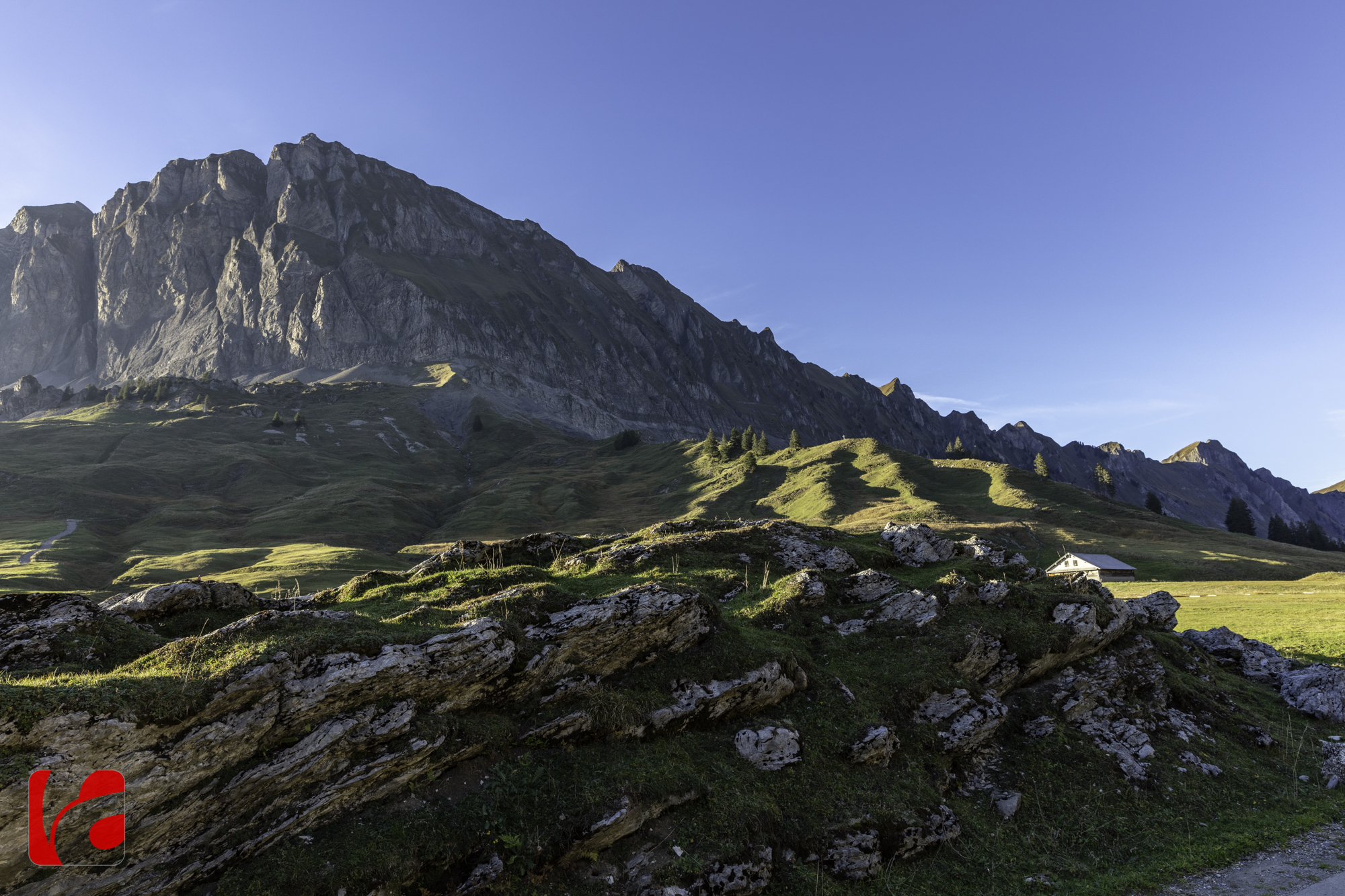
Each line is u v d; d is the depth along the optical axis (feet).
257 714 43.45
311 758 44.55
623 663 63.31
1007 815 64.13
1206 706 89.56
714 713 62.44
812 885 51.34
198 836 40.70
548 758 53.47
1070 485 579.89
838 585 91.45
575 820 48.83
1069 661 84.38
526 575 77.41
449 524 588.09
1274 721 92.38
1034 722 75.82
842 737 64.54
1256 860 61.05
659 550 96.89
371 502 587.27
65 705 37.37
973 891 54.95
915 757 66.18
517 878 45.83
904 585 89.20
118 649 51.08
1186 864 59.82
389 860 42.80
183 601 62.28
